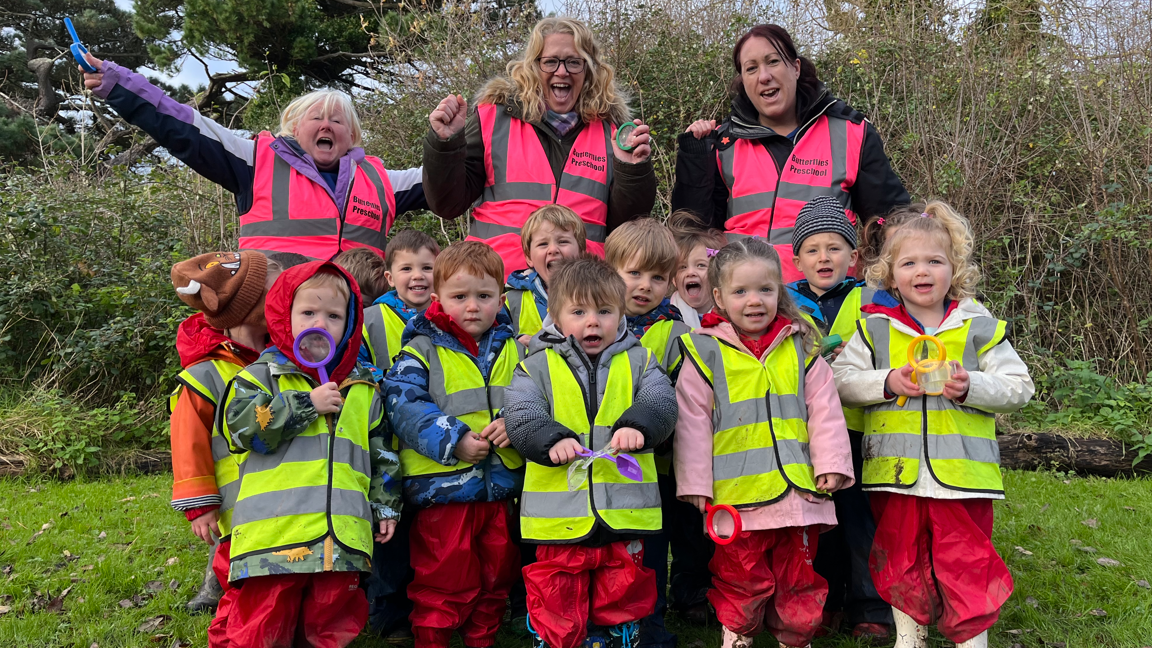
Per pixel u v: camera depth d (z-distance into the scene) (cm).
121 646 310
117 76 368
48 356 701
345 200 407
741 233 397
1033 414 659
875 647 304
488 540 285
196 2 1514
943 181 734
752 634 269
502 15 910
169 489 553
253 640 240
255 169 397
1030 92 795
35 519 474
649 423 263
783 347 288
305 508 247
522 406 271
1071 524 451
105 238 773
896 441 280
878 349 296
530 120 383
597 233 390
